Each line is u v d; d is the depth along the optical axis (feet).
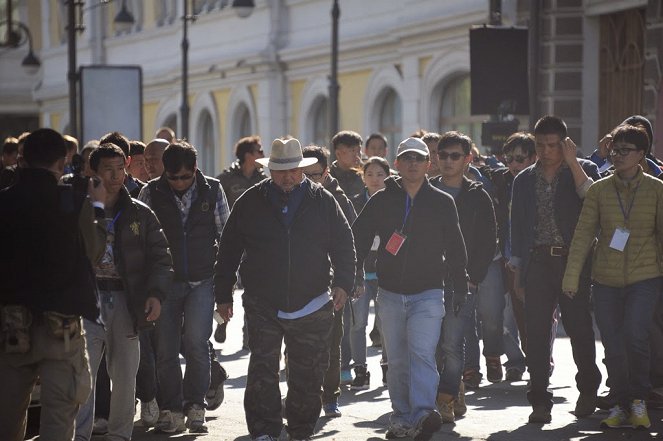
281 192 75.92
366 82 258.16
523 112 161.58
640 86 177.68
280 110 295.48
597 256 82.99
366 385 102.73
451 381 85.10
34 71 322.55
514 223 86.63
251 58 297.53
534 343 85.51
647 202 81.51
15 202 61.82
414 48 234.79
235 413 91.56
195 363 84.17
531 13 165.89
